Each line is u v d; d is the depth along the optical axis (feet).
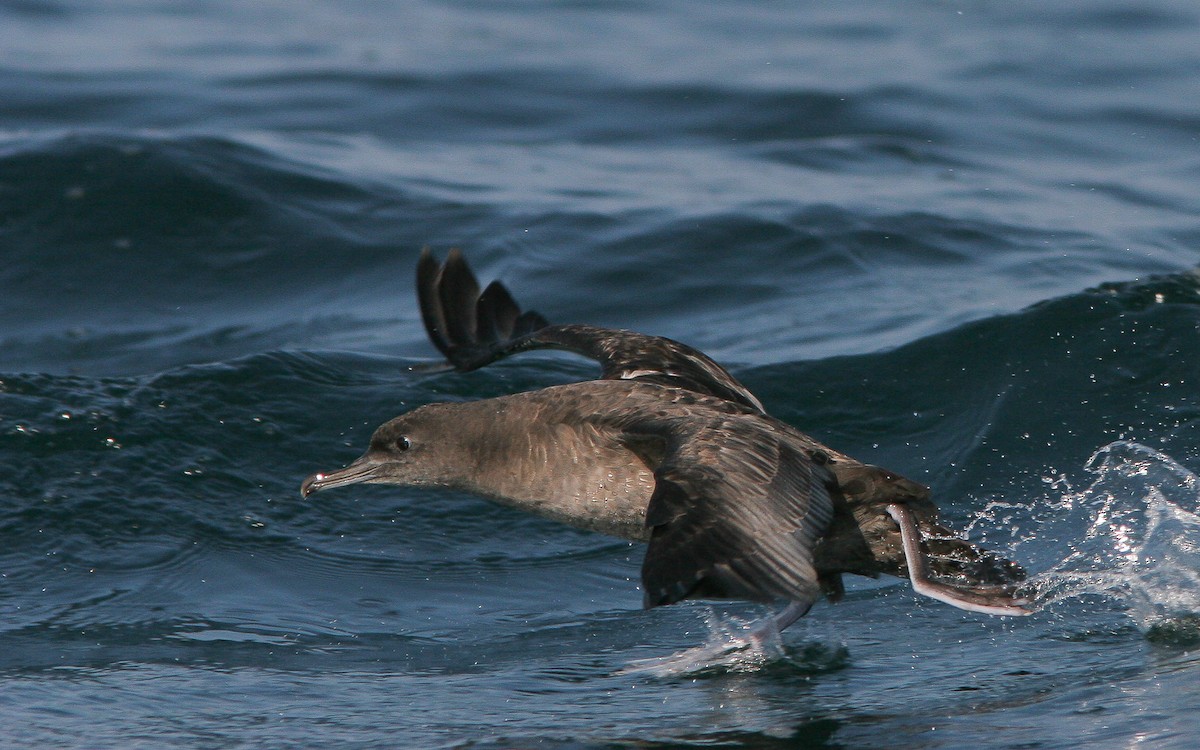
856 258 59.00
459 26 101.65
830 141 76.13
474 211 63.93
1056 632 34.17
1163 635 33.24
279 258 59.57
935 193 67.05
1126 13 100.32
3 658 34.09
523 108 81.66
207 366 48.32
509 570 39.70
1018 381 47.06
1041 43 93.40
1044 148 75.56
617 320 55.16
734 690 31.91
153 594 37.73
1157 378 46.70
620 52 93.30
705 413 29.07
